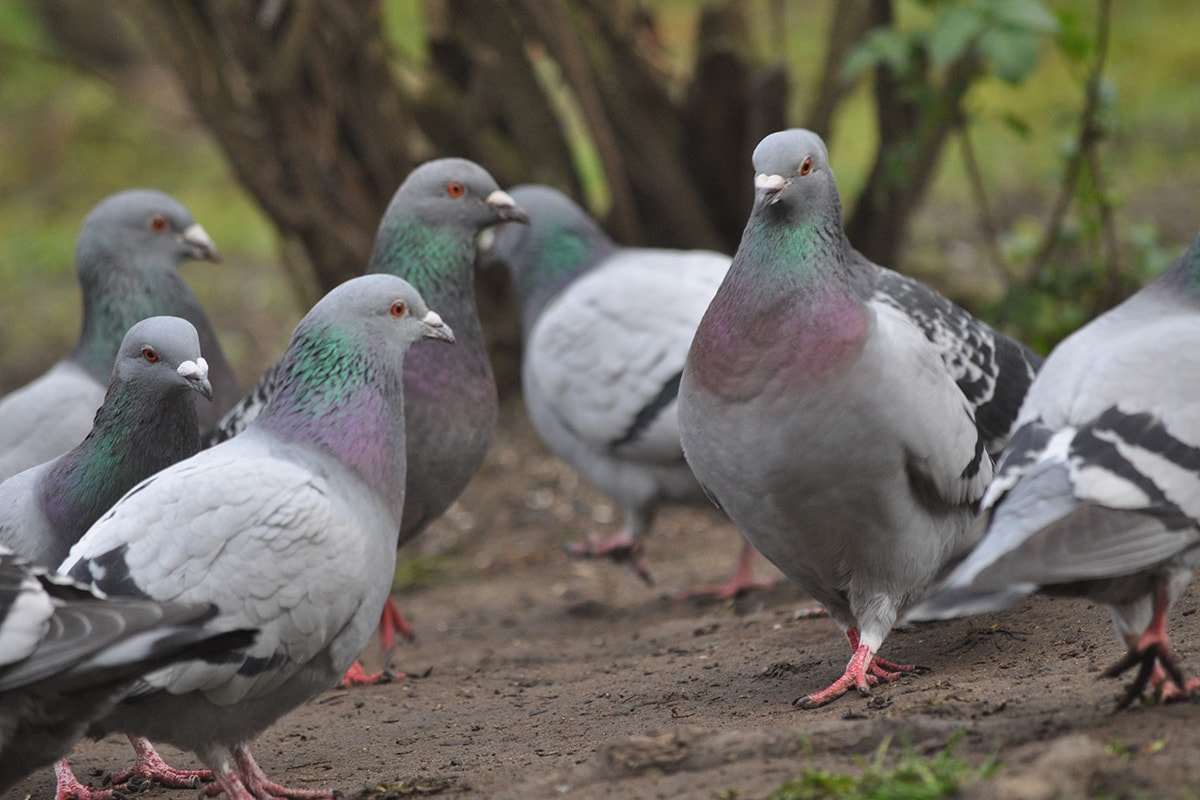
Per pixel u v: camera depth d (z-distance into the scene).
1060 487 6.15
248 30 14.64
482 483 16.23
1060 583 6.38
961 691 7.38
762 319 7.84
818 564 8.30
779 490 7.94
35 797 8.47
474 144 16.42
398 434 7.79
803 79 24.94
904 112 15.93
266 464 7.18
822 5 29.89
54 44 30.19
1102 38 14.34
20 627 6.01
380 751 8.38
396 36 24.09
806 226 7.86
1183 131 24.06
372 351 7.67
